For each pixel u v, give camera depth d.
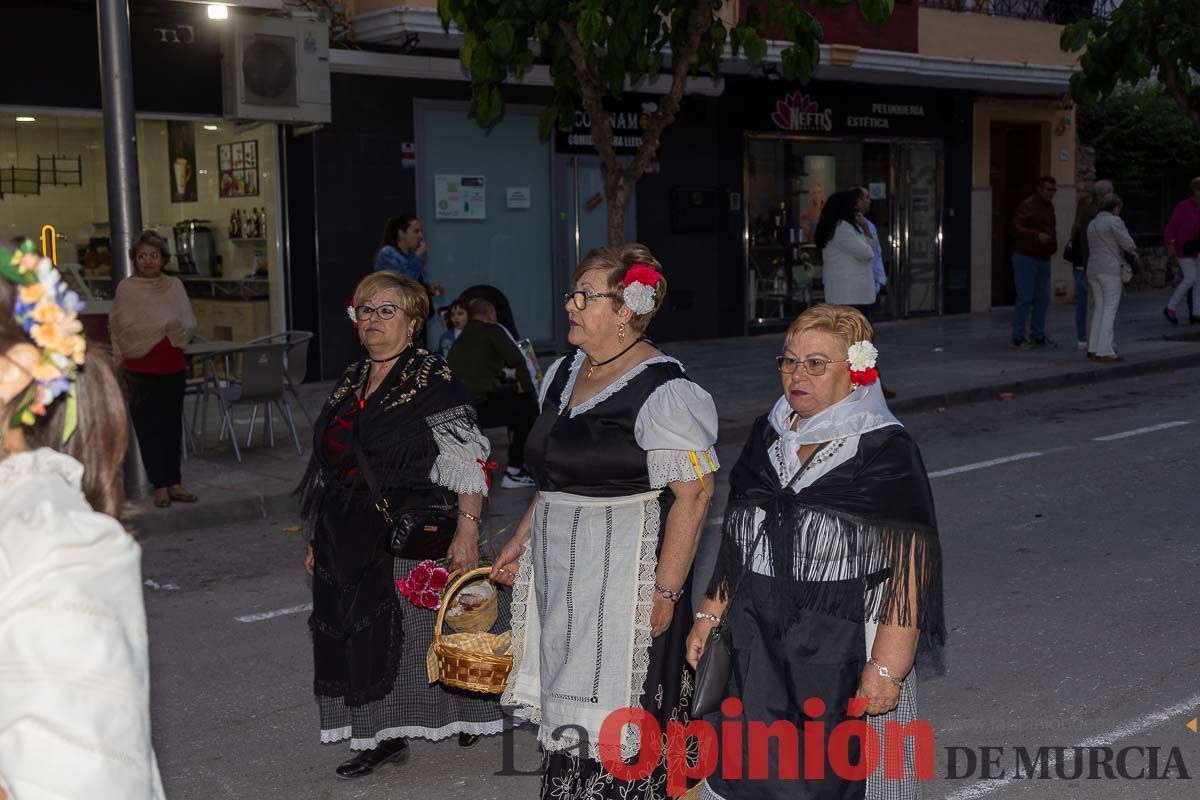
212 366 10.53
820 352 3.28
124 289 8.46
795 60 10.76
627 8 9.61
